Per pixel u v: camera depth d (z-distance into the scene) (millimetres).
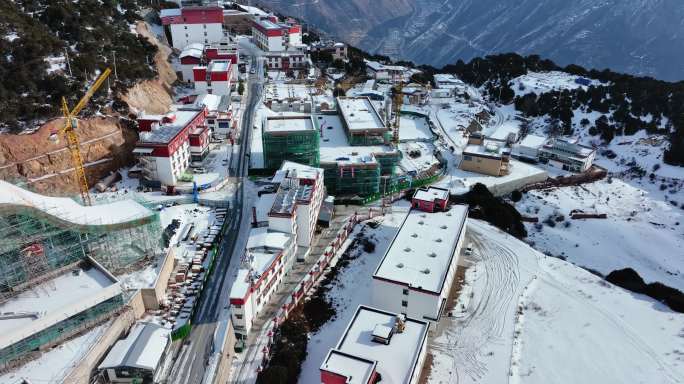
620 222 128500
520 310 88312
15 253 71562
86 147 113500
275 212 91625
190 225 101750
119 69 136875
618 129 172000
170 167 113000
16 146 102250
